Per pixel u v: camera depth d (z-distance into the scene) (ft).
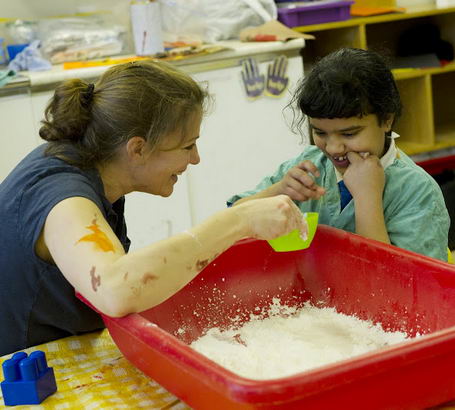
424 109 12.31
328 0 11.51
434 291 3.88
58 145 4.17
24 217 3.96
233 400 2.74
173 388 3.35
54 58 10.56
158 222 10.22
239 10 11.41
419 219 4.61
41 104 9.30
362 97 4.24
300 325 4.42
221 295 4.59
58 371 4.00
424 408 3.17
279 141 10.85
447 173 10.90
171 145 4.08
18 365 3.64
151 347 3.25
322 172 5.21
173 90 4.00
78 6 11.46
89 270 3.47
